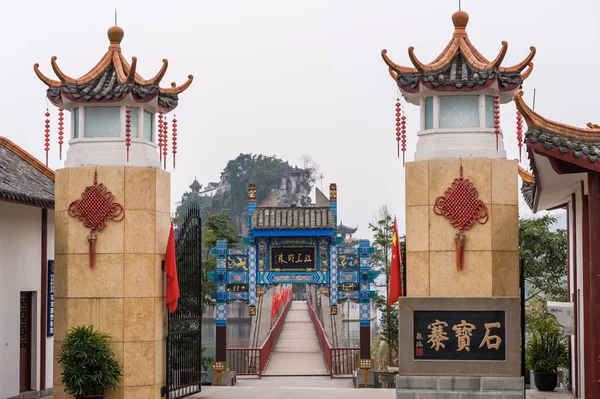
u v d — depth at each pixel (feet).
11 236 57.62
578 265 57.41
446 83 49.55
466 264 49.55
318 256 85.30
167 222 55.62
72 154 53.98
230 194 371.35
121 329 52.26
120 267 52.60
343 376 90.38
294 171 375.66
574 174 49.88
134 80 52.29
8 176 58.70
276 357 107.14
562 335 66.23
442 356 48.80
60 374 52.37
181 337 57.57
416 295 50.06
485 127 50.55
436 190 50.08
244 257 85.61
